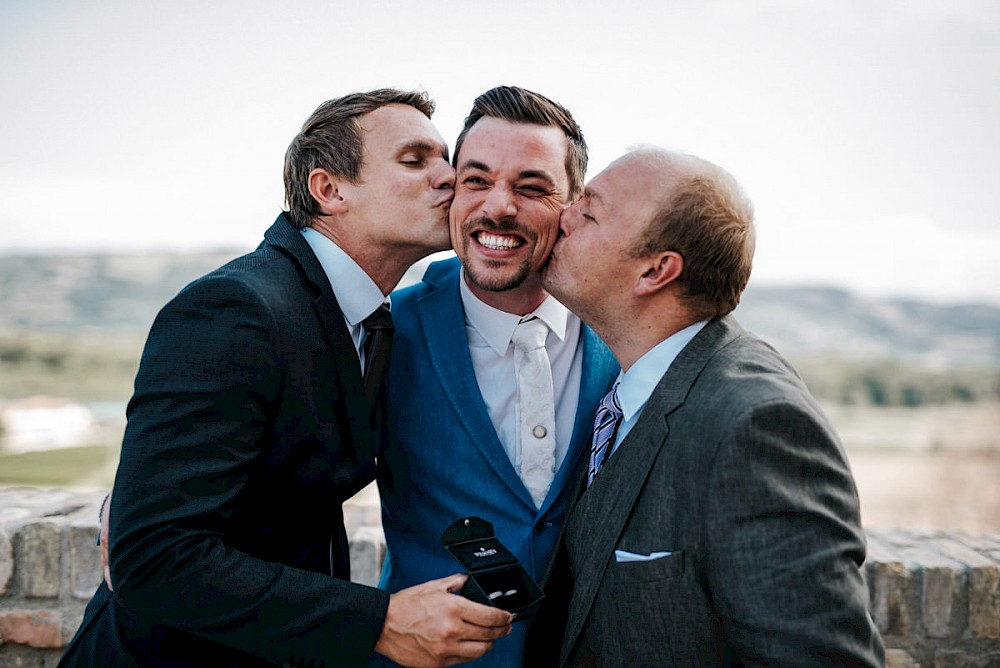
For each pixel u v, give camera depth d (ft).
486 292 4.48
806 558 3.08
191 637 3.62
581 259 3.90
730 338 3.78
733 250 3.75
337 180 4.08
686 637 3.36
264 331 3.50
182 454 3.31
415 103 4.28
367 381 4.23
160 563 3.25
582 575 3.68
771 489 3.15
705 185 3.74
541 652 4.03
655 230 3.72
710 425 3.35
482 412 4.41
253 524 3.73
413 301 4.83
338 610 3.44
